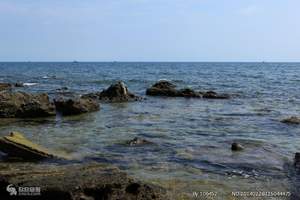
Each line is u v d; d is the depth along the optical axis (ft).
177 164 42.73
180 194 32.86
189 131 63.57
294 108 97.55
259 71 395.55
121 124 70.59
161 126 68.49
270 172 40.37
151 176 37.99
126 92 118.21
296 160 43.96
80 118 78.38
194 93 128.88
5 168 39.14
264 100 117.80
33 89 150.10
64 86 172.04
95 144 52.44
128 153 47.52
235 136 59.67
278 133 62.75
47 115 80.23
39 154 43.47
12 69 438.40
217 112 88.79
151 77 263.70
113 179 29.27
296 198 32.94
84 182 28.43
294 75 296.10
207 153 48.01
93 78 243.81
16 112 78.59
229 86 179.22
